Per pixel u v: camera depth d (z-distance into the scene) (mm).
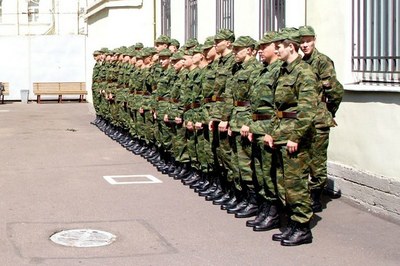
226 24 11836
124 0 18875
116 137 14680
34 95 27234
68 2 31047
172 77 9836
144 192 8734
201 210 7633
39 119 19781
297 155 5996
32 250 6000
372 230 6633
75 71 26844
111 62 15195
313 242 6215
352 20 8016
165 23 17047
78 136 15469
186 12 14828
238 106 7234
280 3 9547
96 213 7480
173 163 10125
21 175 10047
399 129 6969
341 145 8109
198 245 6160
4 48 26453
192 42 9227
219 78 7855
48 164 11180
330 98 7344
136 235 6527
